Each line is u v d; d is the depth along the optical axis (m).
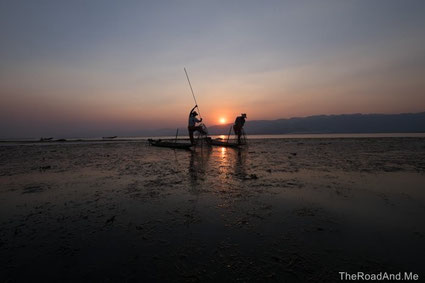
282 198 5.14
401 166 9.05
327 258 2.73
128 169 9.52
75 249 3.08
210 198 5.25
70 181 7.38
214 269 2.56
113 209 4.66
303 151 15.64
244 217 4.07
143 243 3.20
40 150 20.77
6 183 7.25
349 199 4.98
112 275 2.50
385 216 3.97
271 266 2.59
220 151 17.02
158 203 4.97
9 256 2.95
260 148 18.83
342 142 23.86
